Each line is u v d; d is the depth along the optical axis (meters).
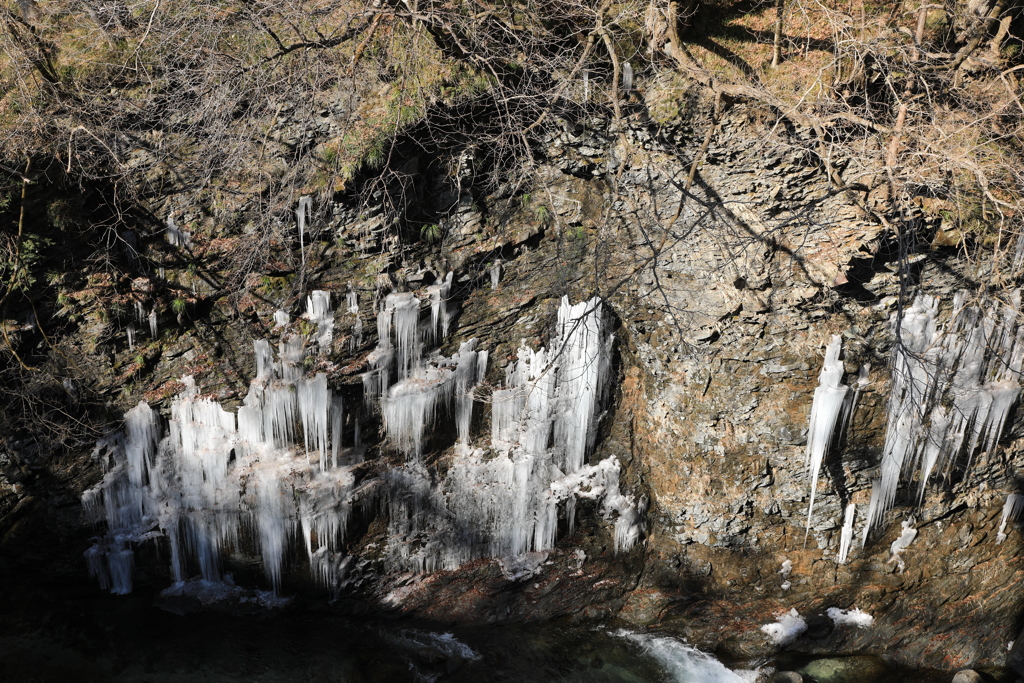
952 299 11.34
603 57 10.56
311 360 11.57
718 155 10.62
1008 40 10.94
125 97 10.37
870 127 9.82
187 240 10.88
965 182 10.38
